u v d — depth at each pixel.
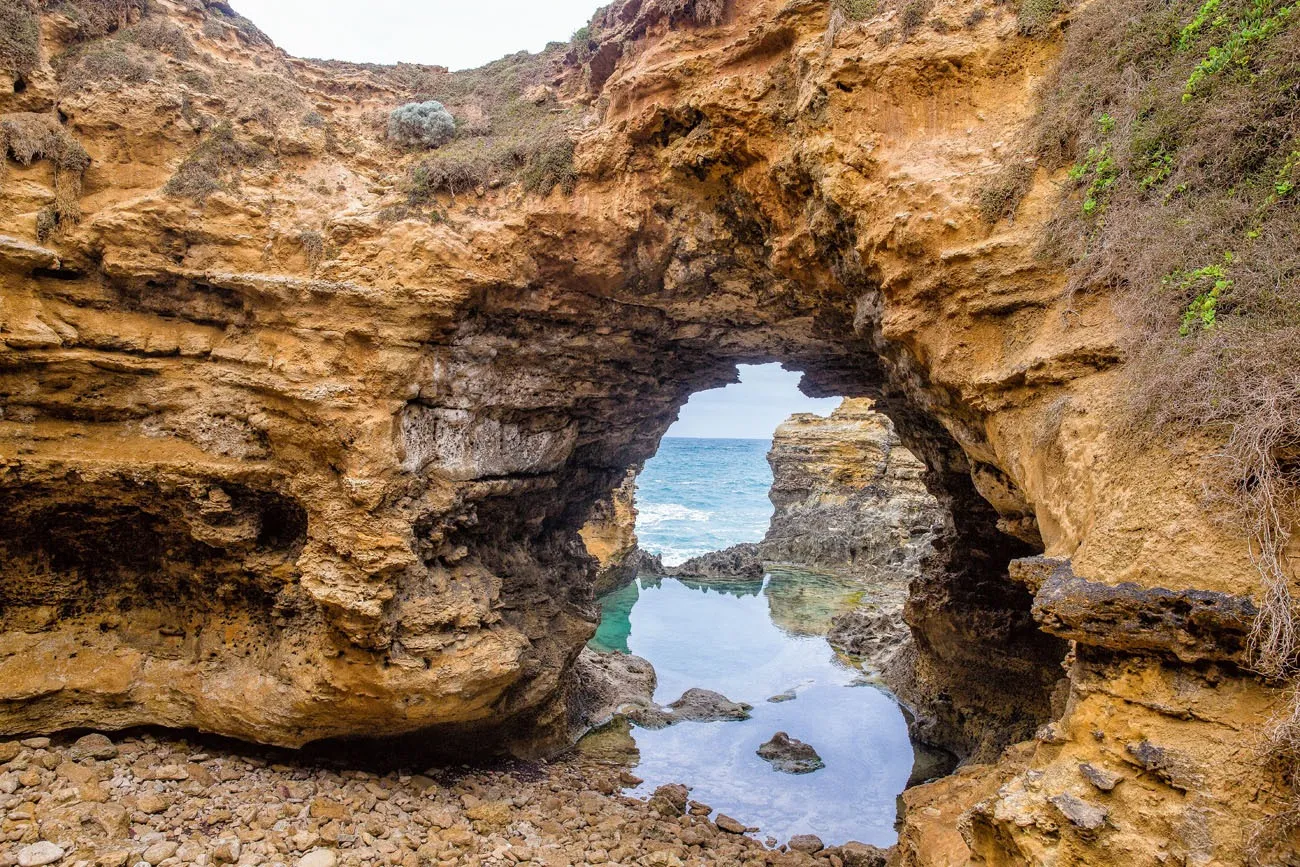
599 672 20.17
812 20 9.52
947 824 7.99
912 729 17.78
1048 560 6.50
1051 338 7.40
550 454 14.71
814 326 13.38
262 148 12.23
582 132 12.16
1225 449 5.41
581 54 13.67
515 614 14.52
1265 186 6.32
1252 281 5.88
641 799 13.88
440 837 10.70
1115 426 6.29
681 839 11.85
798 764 15.90
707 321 14.09
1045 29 8.38
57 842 9.12
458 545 12.84
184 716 11.70
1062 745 6.07
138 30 12.47
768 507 91.12
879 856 11.46
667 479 126.12
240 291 11.23
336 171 12.73
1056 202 7.67
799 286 11.69
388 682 10.93
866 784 15.23
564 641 15.35
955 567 17.14
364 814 10.92
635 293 12.73
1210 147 6.66
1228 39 6.88
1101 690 5.88
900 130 8.94
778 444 48.50
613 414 15.78
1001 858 6.01
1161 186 6.96
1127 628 5.62
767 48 9.98
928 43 8.77
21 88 11.13
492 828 11.19
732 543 59.22
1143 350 6.40
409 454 11.38
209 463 11.11
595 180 11.73
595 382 14.56
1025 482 7.57
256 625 12.12
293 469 11.26
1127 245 6.80
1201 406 5.64
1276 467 5.14
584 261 12.04
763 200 10.48
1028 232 7.78
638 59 11.43
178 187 11.27
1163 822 5.13
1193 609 5.25
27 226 10.55
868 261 8.98
